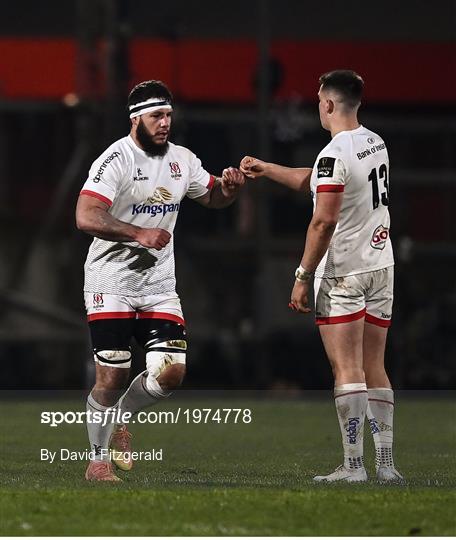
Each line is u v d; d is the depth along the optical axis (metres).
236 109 106.88
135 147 30.31
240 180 32.12
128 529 23.33
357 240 30.45
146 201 30.36
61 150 98.56
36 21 105.81
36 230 97.94
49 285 97.31
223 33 107.19
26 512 24.84
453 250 103.56
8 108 99.12
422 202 106.62
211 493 26.92
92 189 29.70
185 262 101.69
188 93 106.62
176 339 30.67
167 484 30.05
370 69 109.75
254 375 100.62
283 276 99.44
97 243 30.47
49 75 105.25
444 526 23.88
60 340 96.88
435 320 98.88
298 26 109.44
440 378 97.31
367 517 24.55
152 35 102.06
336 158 29.95
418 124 108.25
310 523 23.98
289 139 104.19
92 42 84.19
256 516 24.55
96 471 31.06
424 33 109.94
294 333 98.69
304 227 104.62
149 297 30.53
